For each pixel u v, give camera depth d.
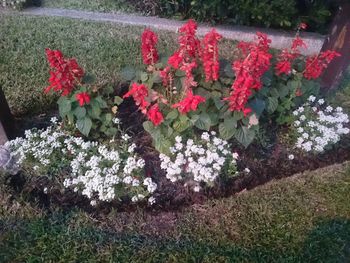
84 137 2.77
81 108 2.61
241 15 4.10
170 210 2.50
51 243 2.29
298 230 2.37
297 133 2.81
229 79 2.60
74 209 2.48
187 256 2.22
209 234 2.35
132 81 2.81
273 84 2.80
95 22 4.25
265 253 2.25
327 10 3.99
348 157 2.88
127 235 2.34
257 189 2.61
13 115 3.08
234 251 2.26
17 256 2.23
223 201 2.53
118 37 3.99
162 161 2.60
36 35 4.02
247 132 2.57
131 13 4.45
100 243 2.29
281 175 2.73
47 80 3.41
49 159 2.59
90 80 2.74
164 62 2.75
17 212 2.44
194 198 2.55
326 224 2.40
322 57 2.81
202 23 4.23
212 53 2.48
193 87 2.57
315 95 2.99
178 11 4.34
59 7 4.57
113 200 2.50
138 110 3.05
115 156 2.53
